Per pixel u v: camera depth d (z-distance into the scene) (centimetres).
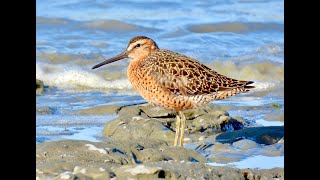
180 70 1368
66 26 2311
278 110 1689
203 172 1070
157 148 1287
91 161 1155
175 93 1368
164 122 1495
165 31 2320
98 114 1620
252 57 2108
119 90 1922
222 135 1444
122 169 1055
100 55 2094
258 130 1452
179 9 2533
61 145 1205
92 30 2302
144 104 1575
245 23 2372
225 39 2269
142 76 1389
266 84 1972
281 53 2155
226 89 1371
